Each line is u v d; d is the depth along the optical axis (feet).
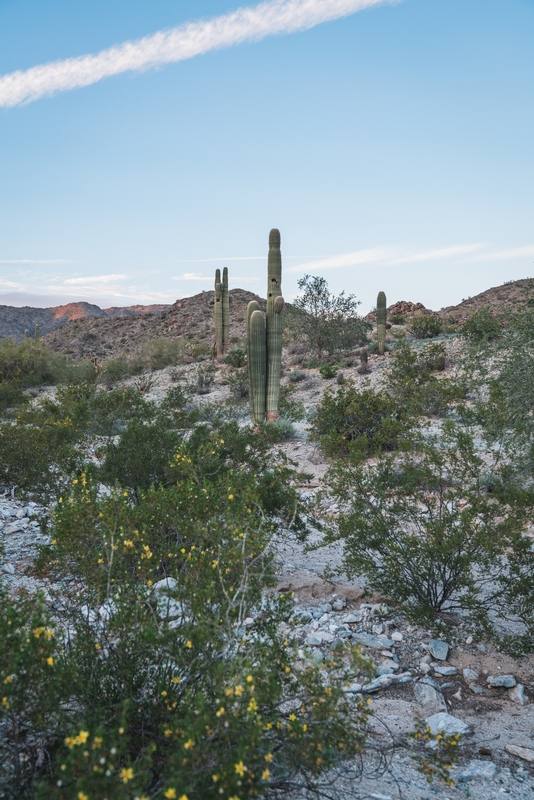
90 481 15.20
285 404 62.34
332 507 29.86
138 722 8.42
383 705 13.02
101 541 11.53
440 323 100.01
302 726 7.48
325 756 7.75
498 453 20.31
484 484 20.03
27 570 12.46
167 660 9.20
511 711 12.92
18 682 7.30
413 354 70.59
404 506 17.95
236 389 81.71
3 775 7.38
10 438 30.94
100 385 115.55
